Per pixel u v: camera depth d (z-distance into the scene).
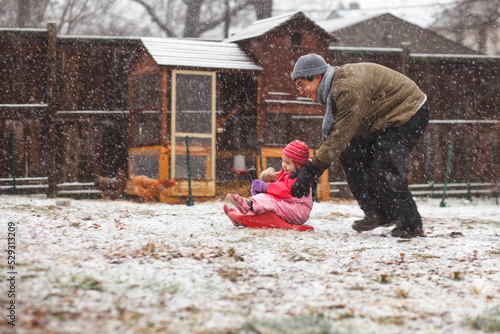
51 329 2.06
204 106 9.24
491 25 28.38
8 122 9.63
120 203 8.30
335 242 4.54
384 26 25.72
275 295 2.77
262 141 9.78
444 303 2.72
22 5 22.44
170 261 3.46
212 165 9.23
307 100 10.01
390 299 2.76
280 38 9.82
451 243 4.59
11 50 9.59
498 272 3.47
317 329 2.20
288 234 4.79
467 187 10.79
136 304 2.48
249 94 10.42
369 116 4.95
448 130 11.31
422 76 11.27
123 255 3.56
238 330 2.16
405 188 4.94
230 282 2.99
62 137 9.62
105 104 9.99
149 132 9.40
